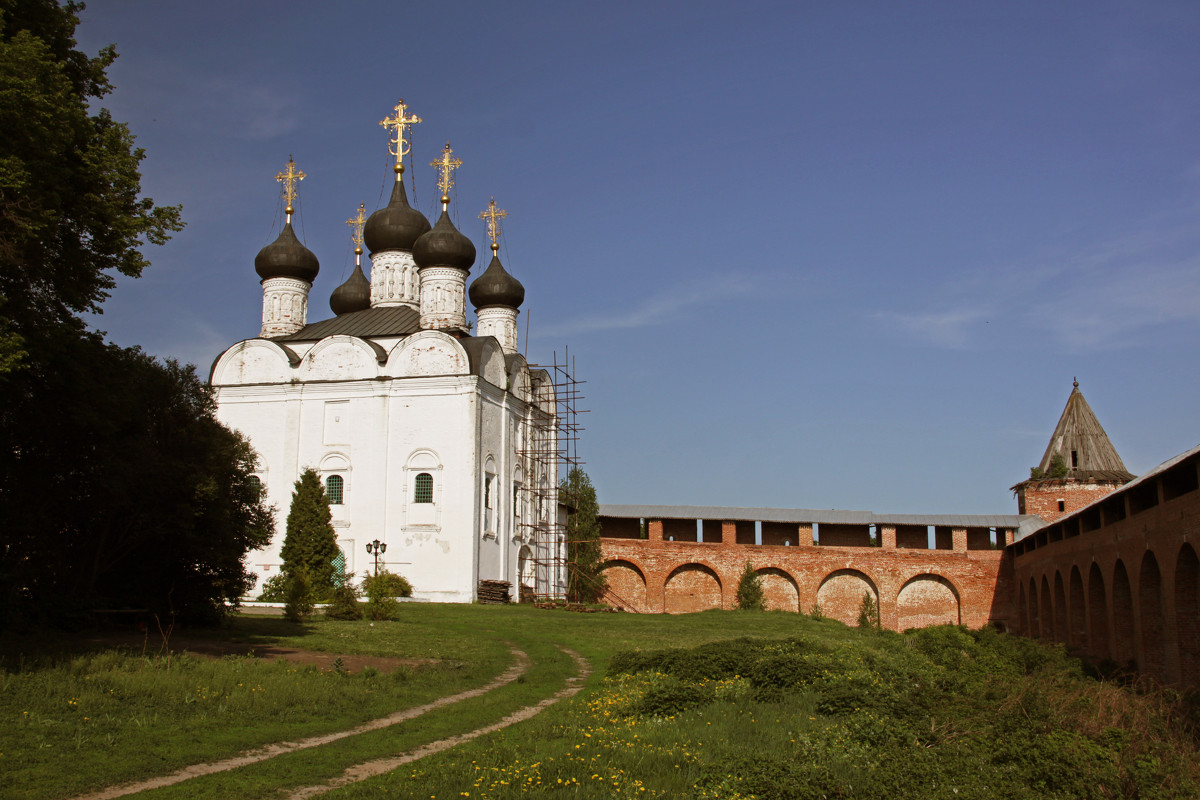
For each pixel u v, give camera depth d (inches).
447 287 1914.4
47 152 703.1
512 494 1942.7
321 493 1695.4
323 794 458.9
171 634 982.4
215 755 528.1
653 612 2241.6
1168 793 506.3
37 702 587.8
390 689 745.6
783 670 751.1
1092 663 1249.4
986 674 1009.5
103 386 850.8
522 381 2044.8
